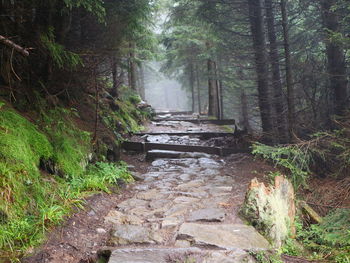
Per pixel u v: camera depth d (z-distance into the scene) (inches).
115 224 176.9
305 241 191.9
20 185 161.5
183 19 524.7
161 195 235.9
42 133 215.8
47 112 247.4
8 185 153.4
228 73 657.0
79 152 244.5
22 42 226.8
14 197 153.9
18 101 228.1
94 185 225.1
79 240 157.0
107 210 201.3
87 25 294.5
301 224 206.5
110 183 251.3
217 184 268.8
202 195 233.3
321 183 269.9
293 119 354.3
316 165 292.4
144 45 404.2
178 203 214.1
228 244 150.3
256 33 419.5
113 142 330.0
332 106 367.9
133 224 179.0
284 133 393.1
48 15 236.1
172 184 271.3
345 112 323.3
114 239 156.6
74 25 291.3
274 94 415.5
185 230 163.5
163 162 362.9
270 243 164.4
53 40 229.0
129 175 285.9
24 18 227.8
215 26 466.6
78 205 189.8
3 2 201.9
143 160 378.0
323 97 382.3
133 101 675.4
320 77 368.5
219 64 821.9
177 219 183.6
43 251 141.3
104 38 303.9
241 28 508.7
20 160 170.4
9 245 134.3
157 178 295.0
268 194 183.9
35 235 147.4
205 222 179.8
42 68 258.8
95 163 272.7
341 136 270.4
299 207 224.1
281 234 177.6
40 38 223.9
